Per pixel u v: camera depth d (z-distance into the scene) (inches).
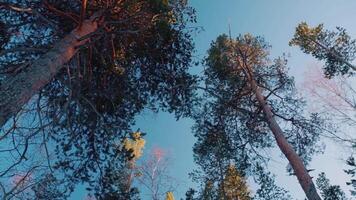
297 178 470.6
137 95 437.1
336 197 604.1
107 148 407.5
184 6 473.4
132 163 546.9
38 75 287.1
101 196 393.1
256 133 625.9
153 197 548.7
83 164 396.2
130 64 446.9
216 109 602.2
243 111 609.3
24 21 384.2
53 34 394.6
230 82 634.8
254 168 604.7
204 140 620.7
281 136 532.1
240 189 637.3
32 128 295.9
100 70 429.1
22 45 373.1
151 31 431.8
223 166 629.0
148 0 421.4
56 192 350.0
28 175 291.4
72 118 382.0
